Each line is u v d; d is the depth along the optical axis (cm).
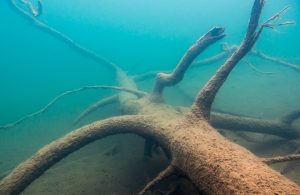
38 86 1339
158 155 485
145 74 1002
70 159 546
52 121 840
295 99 795
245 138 543
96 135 396
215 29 403
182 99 888
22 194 424
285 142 520
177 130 324
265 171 204
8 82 1479
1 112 982
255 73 1148
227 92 921
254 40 342
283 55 1407
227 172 210
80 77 1435
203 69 1323
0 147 687
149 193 380
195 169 244
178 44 2183
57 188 432
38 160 365
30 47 3036
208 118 349
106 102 776
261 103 789
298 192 175
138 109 489
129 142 564
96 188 420
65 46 2895
